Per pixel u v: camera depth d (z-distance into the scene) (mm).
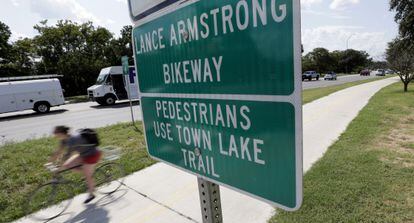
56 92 18406
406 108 10156
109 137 8227
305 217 3156
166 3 1453
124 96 20094
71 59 31266
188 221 3473
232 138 1212
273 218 3242
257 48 1021
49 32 32375
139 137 8094
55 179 4258
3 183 5004
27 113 18719
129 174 5141
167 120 1651
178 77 1473
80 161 4230
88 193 4375
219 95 1231
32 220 3859
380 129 6953
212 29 1197
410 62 17188
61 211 4023
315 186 3852
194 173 1511
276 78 978
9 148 7469
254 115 1088
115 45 36469
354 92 17719
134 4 1741
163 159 1776
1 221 3834
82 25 35156
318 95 16281
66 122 13242
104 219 3721
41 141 8312
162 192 4320
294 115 941
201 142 1411
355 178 4051
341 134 6754
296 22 878
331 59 89438
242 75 1102
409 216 3061
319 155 5320
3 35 32688
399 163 4617
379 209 3225
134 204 4031
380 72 56281
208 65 1258
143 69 1784
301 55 886
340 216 3115
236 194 3912
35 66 36219
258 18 998
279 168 1034
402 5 25719
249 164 1155
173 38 1449
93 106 19766
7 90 16578
